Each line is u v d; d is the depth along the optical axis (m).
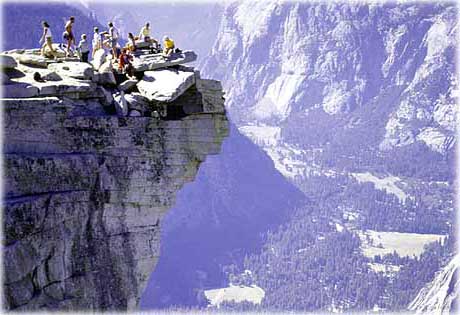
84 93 50.31
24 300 45.06
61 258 47.09
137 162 50.62
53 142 48.81
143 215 50.62
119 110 50.75
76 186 48.28
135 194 50.38
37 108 48.44
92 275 48.19
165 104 51.56
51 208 46.84
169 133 51.72
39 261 46.12
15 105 47.94
